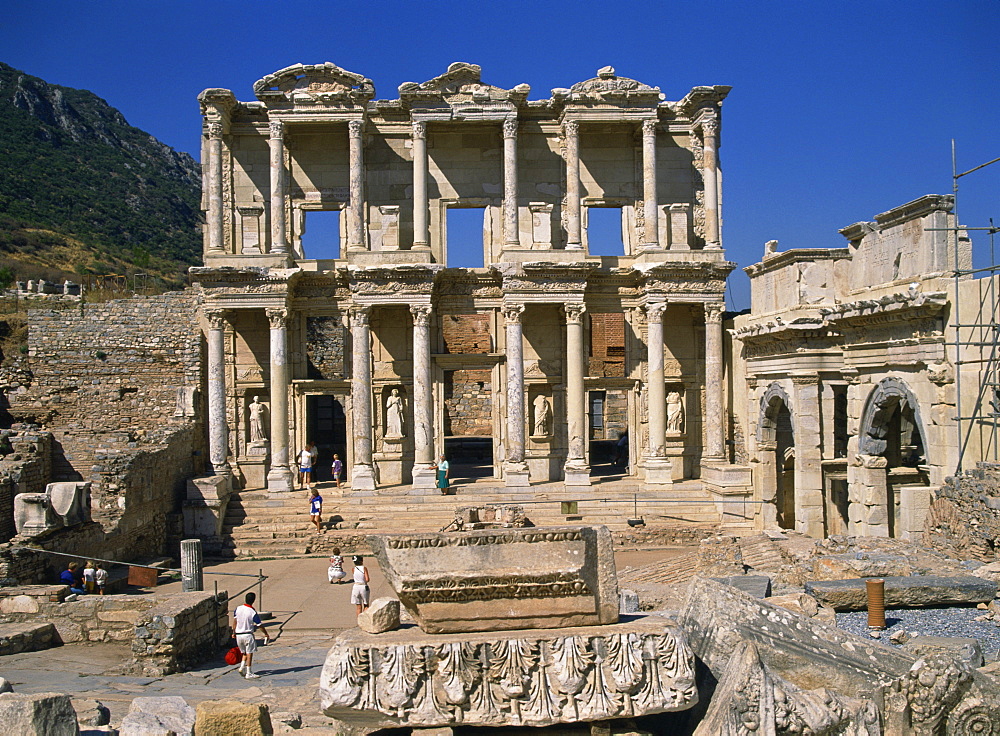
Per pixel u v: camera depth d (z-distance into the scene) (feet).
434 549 39.04
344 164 149.28
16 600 76.07
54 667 67.05
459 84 143.95
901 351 86.38
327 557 123.65
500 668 36.45
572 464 141.79
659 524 129.59
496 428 148.97
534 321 149.59
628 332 150.00
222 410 139.33
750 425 129.39
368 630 38.09
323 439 188.44
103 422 149.48
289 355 146.92
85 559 90.79
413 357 144.66
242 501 135.85
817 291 111.24
